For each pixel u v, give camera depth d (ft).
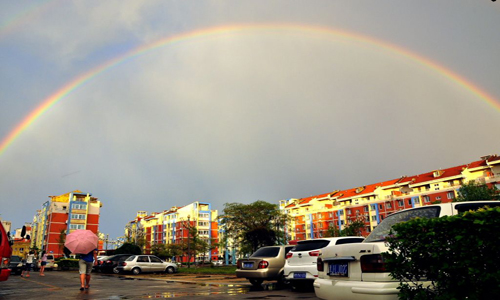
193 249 268.21
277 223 176.86
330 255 16.55
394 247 13.55
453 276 12.00
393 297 13.39
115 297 29.76
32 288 40.19
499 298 10.87
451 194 205.05
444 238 12.16
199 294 31.24
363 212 259.60
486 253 11.23
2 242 27.53
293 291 32.76
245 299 26.61
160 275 73.82
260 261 37.96
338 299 15.19
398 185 239.71
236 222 175.73
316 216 298.35
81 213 291.38
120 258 88.79
